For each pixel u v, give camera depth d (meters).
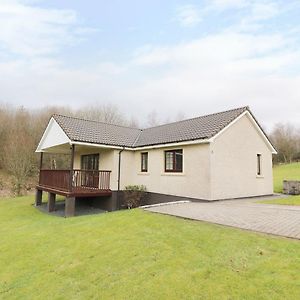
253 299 3.79
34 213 16.72
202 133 14.06
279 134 50.28
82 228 9.19
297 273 4.29
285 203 11.91
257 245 5.60
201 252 5.62
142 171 17.42
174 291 4.32
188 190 14.14
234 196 14.24
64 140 16.53
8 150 32.62
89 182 17.58
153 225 8.15
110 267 5.71
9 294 5.40
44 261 6.80
